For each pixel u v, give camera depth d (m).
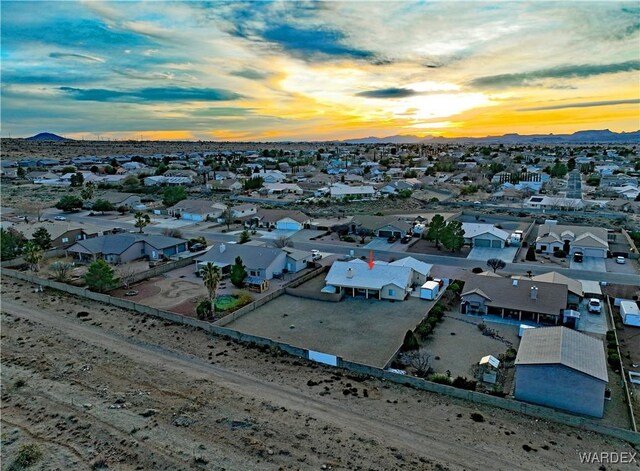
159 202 125.88
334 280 55.56
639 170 184.50
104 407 32.00
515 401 31.42
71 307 51.16
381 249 75.56
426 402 32.47
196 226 95.56
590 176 163.62
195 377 36.03
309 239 83.19
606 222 93.25
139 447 27.84
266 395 33.41
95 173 182.50
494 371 35.56
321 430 29.22
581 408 31.08
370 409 31.59
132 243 70.94
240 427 29.58
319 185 152.50
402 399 32.91
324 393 33.66
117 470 26.03
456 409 31.58
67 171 184.38
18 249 72.88
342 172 193.00
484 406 31.92
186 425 29.84
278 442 28.11
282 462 26.39
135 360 38.88
